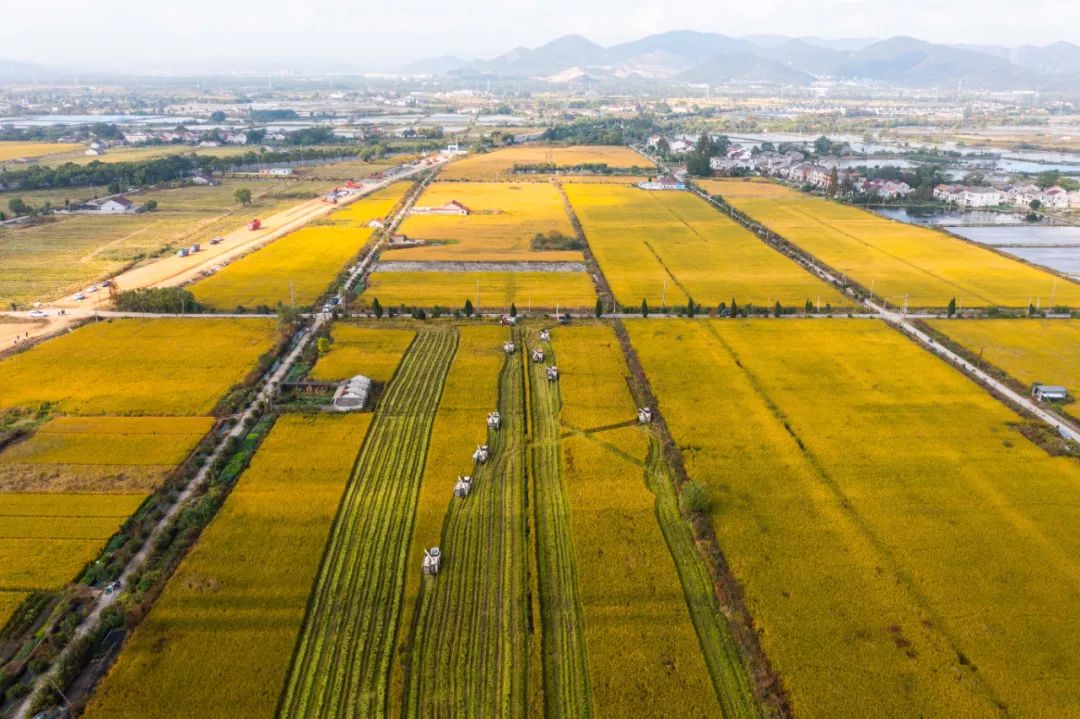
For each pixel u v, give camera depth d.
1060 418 84.56
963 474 71.12
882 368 97.75
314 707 45.12
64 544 59.88
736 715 45.03
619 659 48.62
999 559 58.56
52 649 48.84
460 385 91.44
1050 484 69.50
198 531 61.56
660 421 82.00
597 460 73.69
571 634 51.41
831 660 48.50
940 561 58.25
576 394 89.19
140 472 70.81
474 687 46.88
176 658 48.22
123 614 52.09
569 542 61.38
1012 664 48.12
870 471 71.62
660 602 53.91
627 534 61.66
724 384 92.12
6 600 53.62
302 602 53.31
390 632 51.19
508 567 57.97
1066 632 50.88
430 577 56.50
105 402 85.50
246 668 47.47
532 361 100.06
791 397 88.50
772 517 63.94
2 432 77.50
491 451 75.69
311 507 64.88
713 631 51.69
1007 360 101.88
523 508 65.75
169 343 104.88
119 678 46.66
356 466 72.31
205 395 87.81
